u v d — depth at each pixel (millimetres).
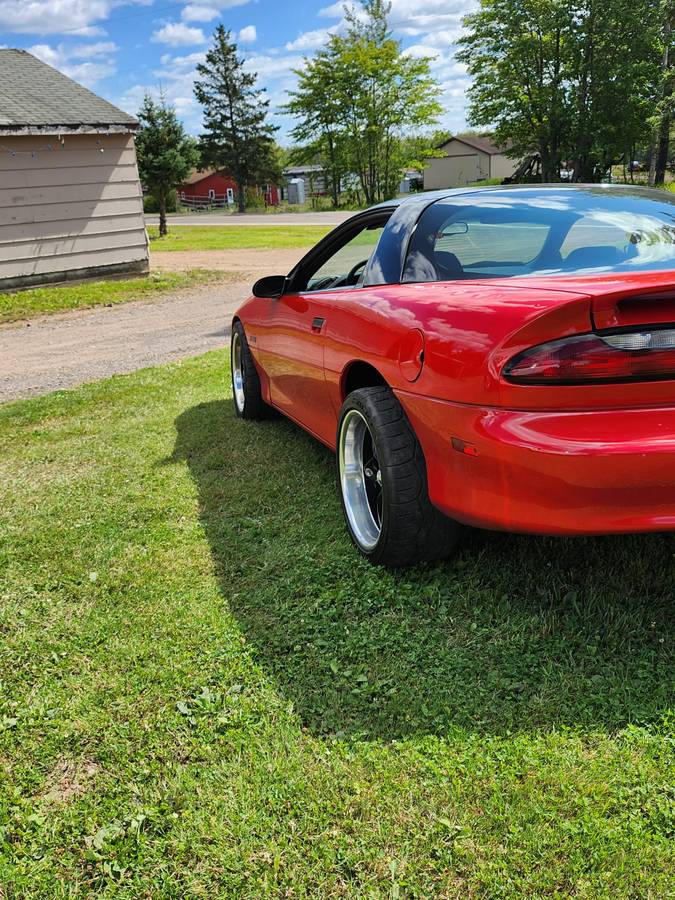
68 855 1629
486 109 39438
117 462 4328
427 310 2369
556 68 37281
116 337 9695
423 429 2365
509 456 1990
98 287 14570
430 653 2254
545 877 1480
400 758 1822
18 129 13672
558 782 1710
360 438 2936
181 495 3736
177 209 74625
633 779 1709
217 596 2697
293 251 22562
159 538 3238
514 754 1809
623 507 1957
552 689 2033
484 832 1593
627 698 1969
